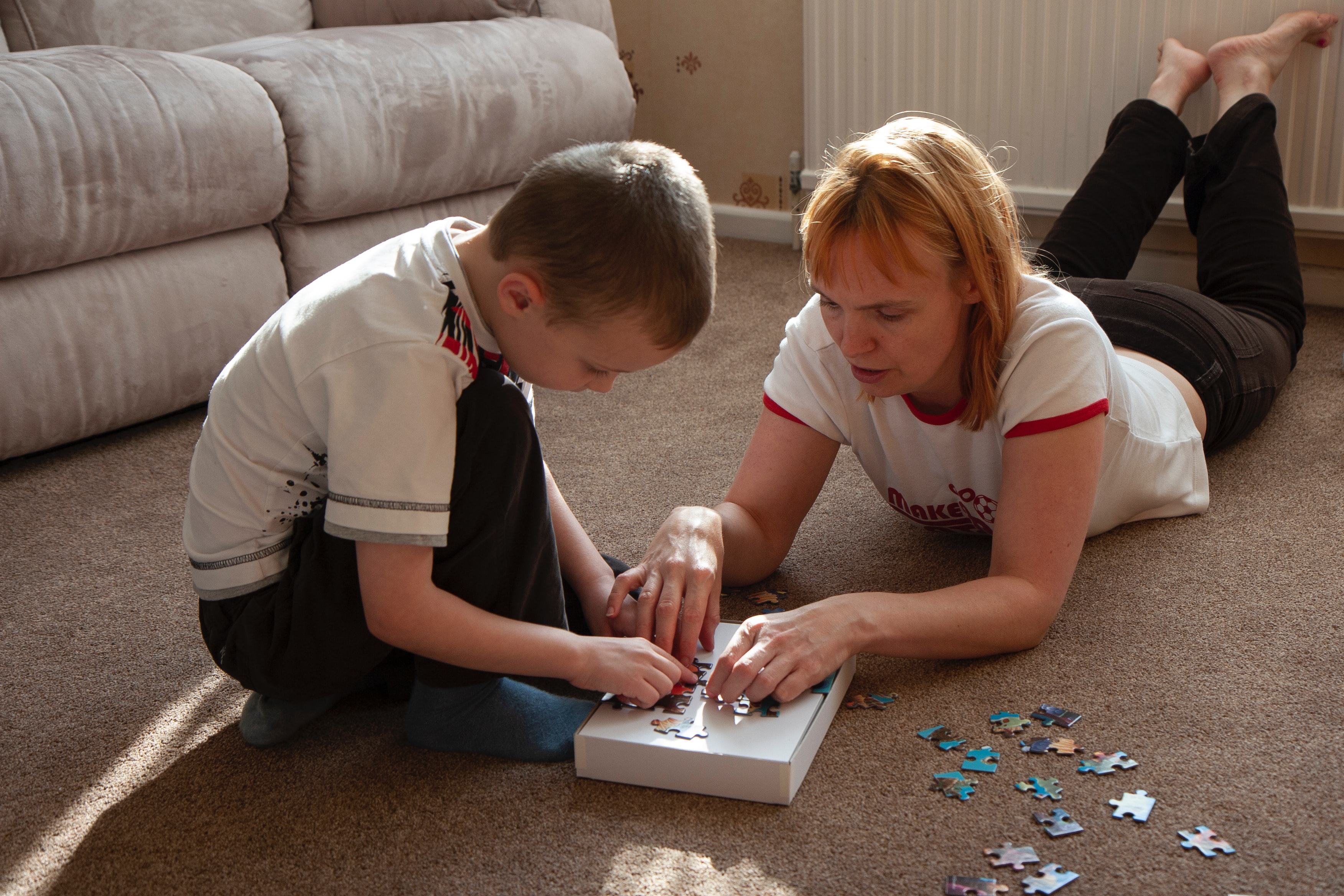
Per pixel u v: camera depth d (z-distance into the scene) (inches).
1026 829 36.1
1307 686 42.6
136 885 36.5
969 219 41.9
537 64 94.2
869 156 42.0
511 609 41.2
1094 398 44.1
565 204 34.9
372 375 35.3
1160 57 88.3
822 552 56.7
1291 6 84.5
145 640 51.8
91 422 73.7
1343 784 37.3
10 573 58.9
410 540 35.4
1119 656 45.4
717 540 46.2
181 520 64.5
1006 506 45.4
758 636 41.1
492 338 38.0
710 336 92.1
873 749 40.6
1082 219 80.8
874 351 43.1
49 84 68.6
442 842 37.6
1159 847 35.0
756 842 36.4
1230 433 65.1
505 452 38.6
